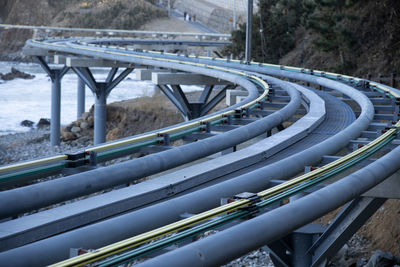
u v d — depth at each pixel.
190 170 10.38
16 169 9.03
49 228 7.04
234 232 6.32
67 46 47.09
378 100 20.06
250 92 21.47
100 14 191.75
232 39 54.50
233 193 8.68
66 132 48.97
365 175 9.20
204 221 7.16
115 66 41.16
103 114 43.28
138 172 10.04
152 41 76.75
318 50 43.38
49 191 8.25
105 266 5.55
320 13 46.34
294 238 11.01
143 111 46.78
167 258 5.45
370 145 11.71
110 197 8.35
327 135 14.88
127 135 46.06
